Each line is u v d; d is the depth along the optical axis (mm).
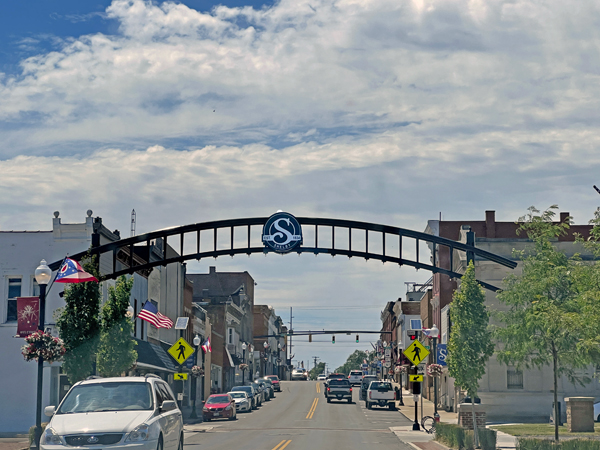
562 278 24359
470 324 24516
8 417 36812
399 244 33125
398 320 95062
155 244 50125
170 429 15445
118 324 28703
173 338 55688
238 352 94000
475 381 24469
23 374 37062
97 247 32000
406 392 83312
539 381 41406
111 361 28219
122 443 13305
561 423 37812
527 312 24266
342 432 34562
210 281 124375
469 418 28719
